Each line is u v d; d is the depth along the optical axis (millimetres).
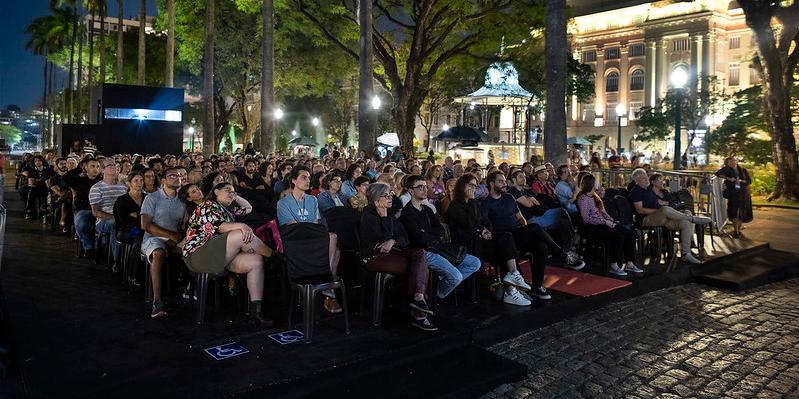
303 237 5562
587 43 65688
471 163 14828
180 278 7031
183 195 6699
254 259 5656
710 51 56875
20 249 9406
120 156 14336
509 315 6363
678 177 13672
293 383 4422
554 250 7719
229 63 36844
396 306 6586
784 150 21281
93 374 4410
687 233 9375
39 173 13781
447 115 64062
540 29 23266
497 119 55781
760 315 7328
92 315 5883
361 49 18375
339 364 4734
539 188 10281
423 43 24359
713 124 43219
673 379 5234
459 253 6434
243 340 5266
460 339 5695
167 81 27766
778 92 21125
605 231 8469
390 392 4594
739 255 10484
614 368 5480
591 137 53469
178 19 33906
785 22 20969
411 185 6367
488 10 23016
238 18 35188
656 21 59312
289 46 35094
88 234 8664
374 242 5918
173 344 5105
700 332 6586
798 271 10141
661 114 38812
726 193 12969
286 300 6176
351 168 9977
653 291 8352
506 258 6863
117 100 21812
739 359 5742
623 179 14078
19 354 4785
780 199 21250
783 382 5184
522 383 5109
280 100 43625
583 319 6988
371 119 18484
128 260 7023
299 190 6633
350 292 6973
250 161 12961
